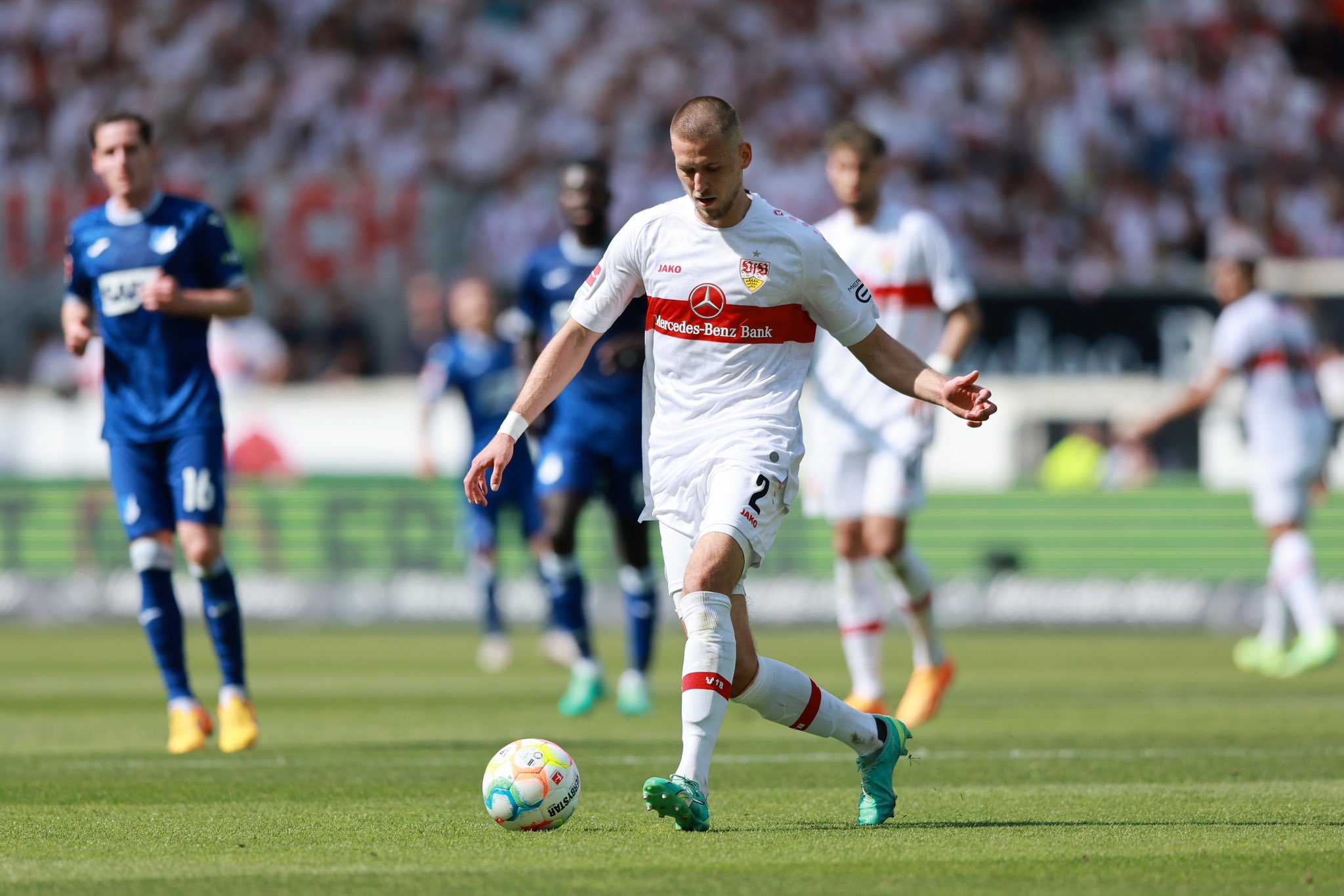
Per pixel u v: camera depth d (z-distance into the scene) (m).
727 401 16.70
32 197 72.00
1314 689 36.03
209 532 24.23
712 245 16.64
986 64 81.44
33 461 63.72
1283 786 20.03
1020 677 39.66
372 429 62.81
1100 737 26.33
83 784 20.61
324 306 67.75
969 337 28.86
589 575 59.56
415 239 70.44
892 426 28.28
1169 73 80.50
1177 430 61.06
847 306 16.69
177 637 24.67
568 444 31.28
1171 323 61.47
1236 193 77.62
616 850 15.04
